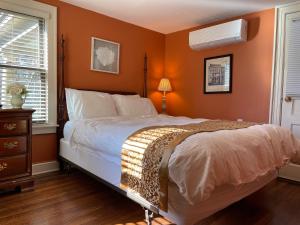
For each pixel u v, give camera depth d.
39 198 2.26
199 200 1.34
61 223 1.81
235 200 1.82
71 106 2.99
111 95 3.42
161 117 3.10
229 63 3.61
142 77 4.18
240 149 1.64
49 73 3.02
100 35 3.54
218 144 1.53
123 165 1.90
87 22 3.38
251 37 3.38
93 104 3.05
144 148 1.70
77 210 2.03
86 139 2.46
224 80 3.67
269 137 2.02
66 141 2.93
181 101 4.29
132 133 2.00
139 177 1.70
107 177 2.18
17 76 2.80
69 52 3.21
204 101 3.95
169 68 4.46
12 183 2.34
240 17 3.49
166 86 4.20
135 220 1.88
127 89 3.96
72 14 3.22
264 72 3.27
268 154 1.90
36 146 2.97
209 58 3.85
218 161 1.43
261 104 3.31
